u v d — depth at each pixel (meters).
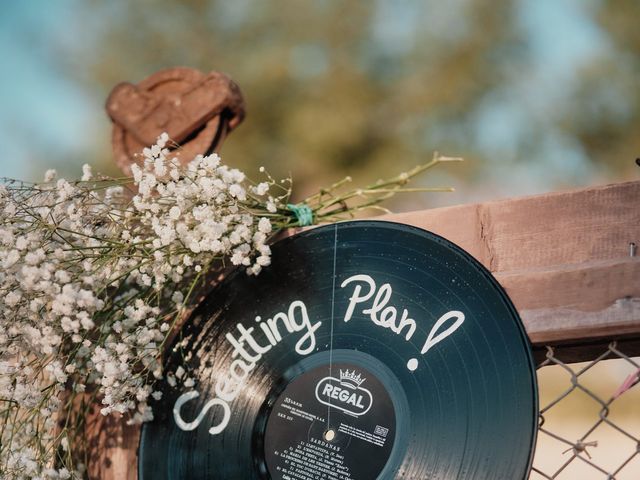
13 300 0.80
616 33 3.16
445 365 0.76
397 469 0.75
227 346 0.83
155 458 0.82
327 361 0.80
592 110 3.19
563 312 0.77
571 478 1.67
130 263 0.84
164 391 0.84
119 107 0.99
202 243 0.81
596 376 2.52
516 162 3.25
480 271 0.77
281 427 0.79
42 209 0.83
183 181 0.85
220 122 0.98
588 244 0.78
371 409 0.77
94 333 0.87
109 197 0.88
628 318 0.75
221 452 0.81
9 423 0.86
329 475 0.77
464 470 0.73
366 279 0.81
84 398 0.89
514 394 0.73
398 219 0.85
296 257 0.84
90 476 0.88
